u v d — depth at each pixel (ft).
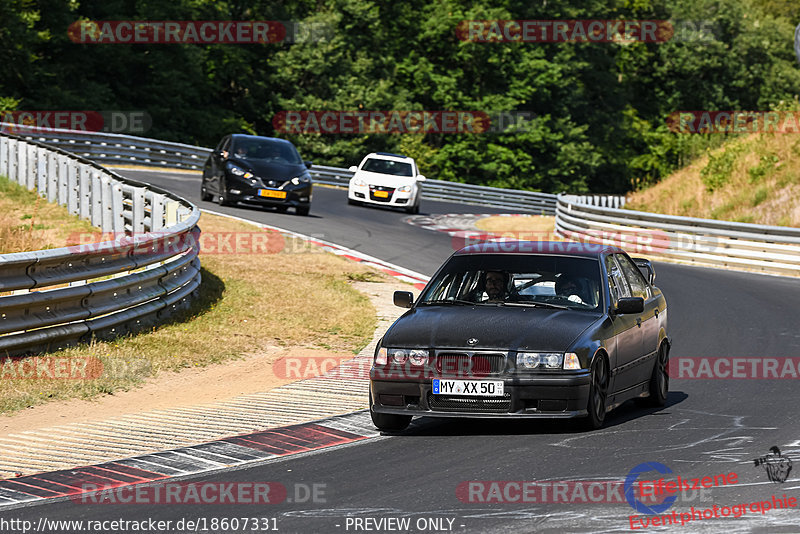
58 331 102.22
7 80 480.64
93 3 538.06
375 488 63.77
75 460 71.92
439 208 354.13
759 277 198.29
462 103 636.07
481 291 86.94
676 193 307.37
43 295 98.84
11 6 467.52
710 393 98.73
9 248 159.63
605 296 85.66
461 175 636.48
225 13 576.61
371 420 85.87
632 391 88.07
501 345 77.66
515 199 433.48
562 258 89.10
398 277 178.50
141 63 538.47
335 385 100.73
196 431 81.05
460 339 78.59
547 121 652.48
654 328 93.61
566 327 80.18
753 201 275.80
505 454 72.69
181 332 119.55
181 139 544.62
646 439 77.10
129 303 113.80
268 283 159.94
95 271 107.34
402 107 610.24
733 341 128.16
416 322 82.28
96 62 526.57
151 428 81.71
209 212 237.45
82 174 197.98
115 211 181.68
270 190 244.63
